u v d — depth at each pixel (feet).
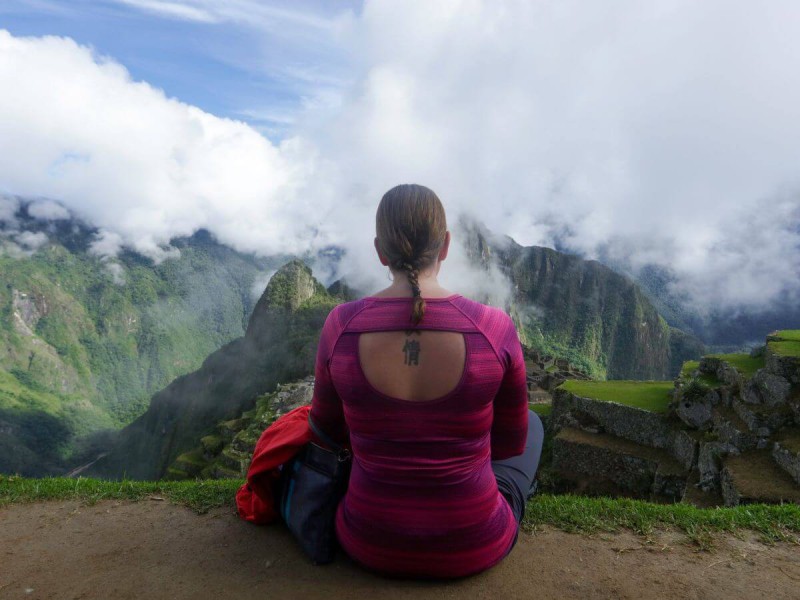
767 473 39.47
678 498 52.44
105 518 13.26
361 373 7.52
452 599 8.90
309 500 9.97
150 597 9.39
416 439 7.57
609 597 9.61
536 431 11.18
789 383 43.16
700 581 10.43
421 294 7.61
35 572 10.46
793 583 10.48
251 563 10.43
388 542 8.14
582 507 14.47
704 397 54.03
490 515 8.29
